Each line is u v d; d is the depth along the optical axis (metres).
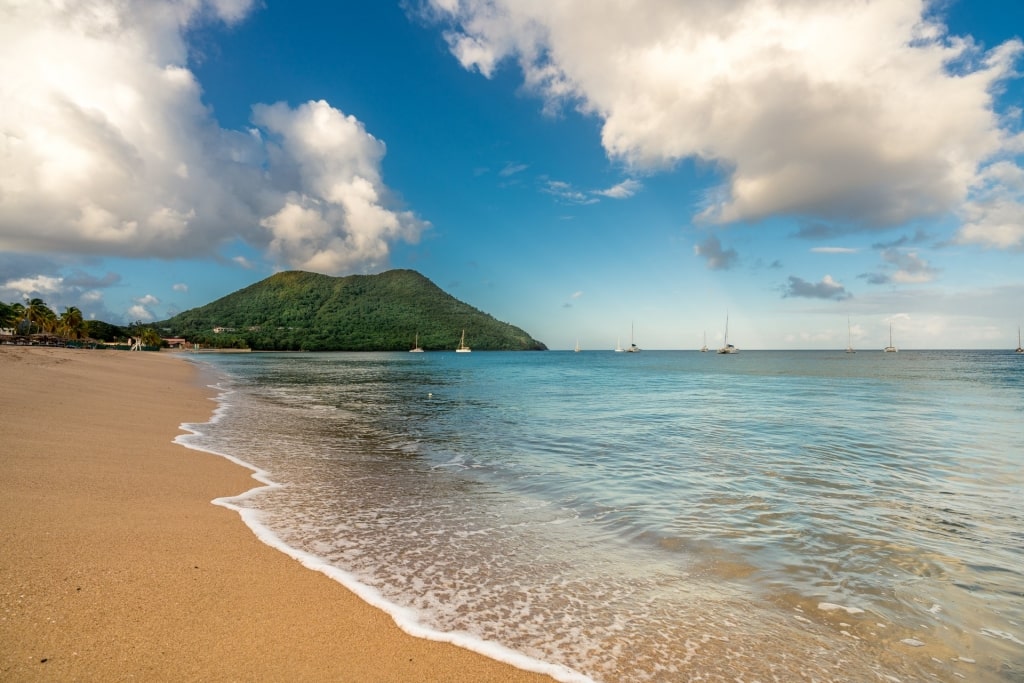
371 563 6.30
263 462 11.81
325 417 20.73
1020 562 6.68
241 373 57.28
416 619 4.98
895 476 11.29
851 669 4.39
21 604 4.53
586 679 4.13
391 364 95.31
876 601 5.63
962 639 4.90
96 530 6.38
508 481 10.75
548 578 6.06
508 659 4.36
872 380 48.59
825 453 13.83
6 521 6.27
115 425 14.43
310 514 8.13
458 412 23.02
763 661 4.48
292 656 4.18
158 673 3.79
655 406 25.75
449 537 7.35
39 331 122.75
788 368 79.44
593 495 9.73
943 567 6.52
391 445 14.71
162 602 4.84
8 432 11.30
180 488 8.88
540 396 31.59
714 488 10.27
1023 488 10.29
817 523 8.15
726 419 20.81
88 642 4.09
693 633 4.92
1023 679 4.30
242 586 5.36
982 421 20.20
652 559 6.71
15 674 3.61
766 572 6.35
